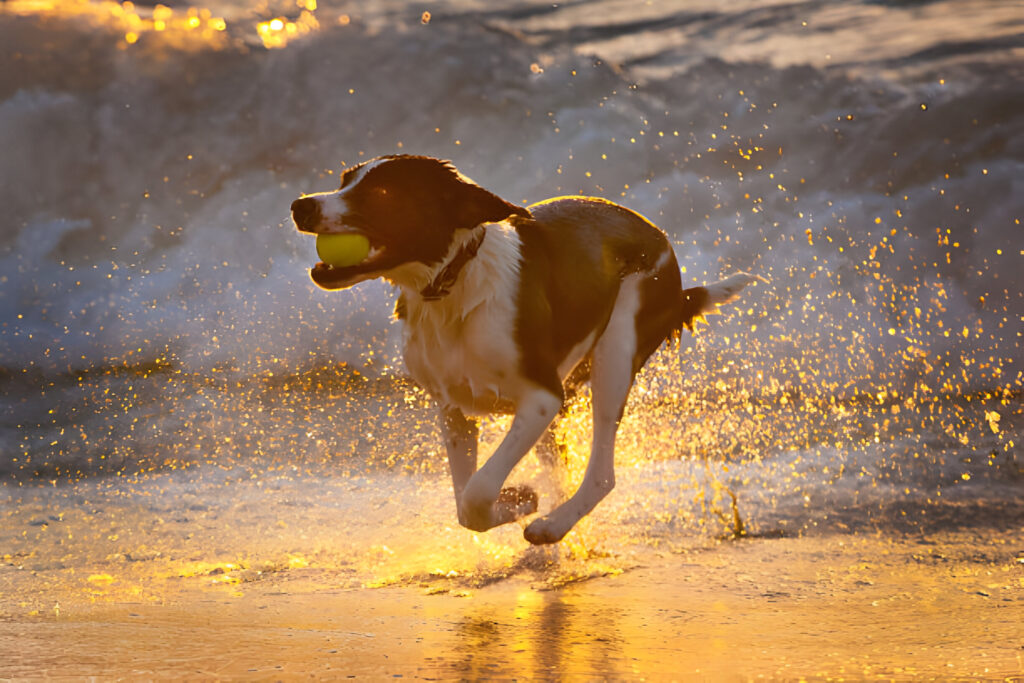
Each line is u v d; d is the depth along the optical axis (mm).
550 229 7016
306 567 7434
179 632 5500
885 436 11344
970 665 4969
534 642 5453
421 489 9750
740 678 4746
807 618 6062
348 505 9211
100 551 7809
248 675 4633
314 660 4945
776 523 8664
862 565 7496
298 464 10469
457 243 6191
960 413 12141
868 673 4820
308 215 5809
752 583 7016
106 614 5980
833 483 9797
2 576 7082
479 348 6410
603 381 7395
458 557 7715
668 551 7945
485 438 10156
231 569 7363
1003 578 7117
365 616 6047
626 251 7395
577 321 6973
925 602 6473
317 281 5914
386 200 5922
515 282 6445
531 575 7254
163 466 10336
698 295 8469
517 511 6914
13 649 5051
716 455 10742
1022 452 10664
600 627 5832
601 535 8328
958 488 9586
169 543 8062
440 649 5246
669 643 5457
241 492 9562
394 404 12539
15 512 8828
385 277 6254
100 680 4504
